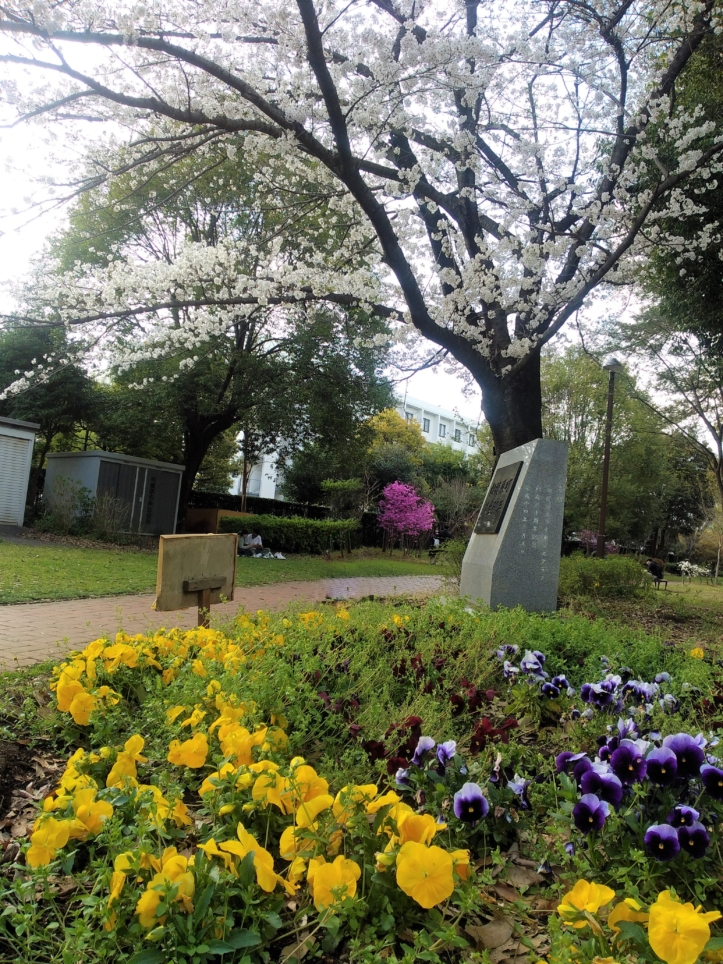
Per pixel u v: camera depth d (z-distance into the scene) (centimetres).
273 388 1845
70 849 184
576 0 748
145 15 552
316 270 884
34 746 280
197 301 809
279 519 2142
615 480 2328
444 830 199
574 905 147
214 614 523
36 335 1844
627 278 997
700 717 325
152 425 1856
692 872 184
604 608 938
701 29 823
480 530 805
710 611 1027
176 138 726
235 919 158
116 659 322
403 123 698
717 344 1123
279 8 632
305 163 898
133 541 1730
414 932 161
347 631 429
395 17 728
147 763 246
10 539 1444
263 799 185
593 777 188
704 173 812
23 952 157
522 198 845
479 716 318
